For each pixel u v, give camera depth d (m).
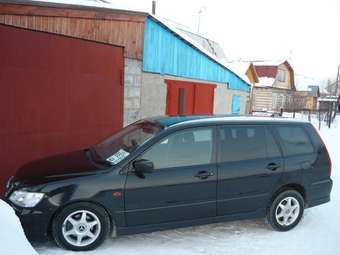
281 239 5.05
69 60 7.24
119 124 8.73
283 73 43.47
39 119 6.75
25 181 4.40
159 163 4.61
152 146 4.60
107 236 4.53
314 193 5.52
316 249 4.78
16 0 6.18
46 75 6.80
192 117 5.28
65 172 4.45
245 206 5.05
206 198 4.79
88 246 4.37
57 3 6.82
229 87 14.87
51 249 4.34
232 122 5.12
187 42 11.20
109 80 8.29
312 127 5.72
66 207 4.25
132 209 4.46
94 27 7.78
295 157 5.37
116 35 8.34
